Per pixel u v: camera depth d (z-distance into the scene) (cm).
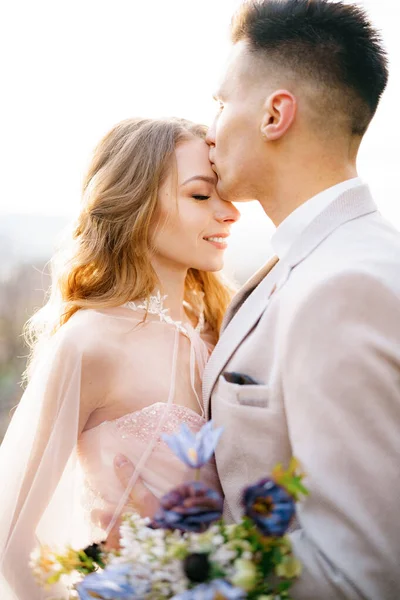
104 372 169
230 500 153
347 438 129
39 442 166
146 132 182
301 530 136
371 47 156
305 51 154
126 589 114
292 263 154
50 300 204
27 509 161
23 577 158
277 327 150
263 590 119
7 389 463
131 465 161
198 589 106
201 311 212
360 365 131
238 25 167
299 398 134
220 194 173
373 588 126
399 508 129
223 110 167
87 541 165
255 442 148
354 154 163
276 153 159
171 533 118
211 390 164
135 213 178
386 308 133
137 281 179
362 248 144
